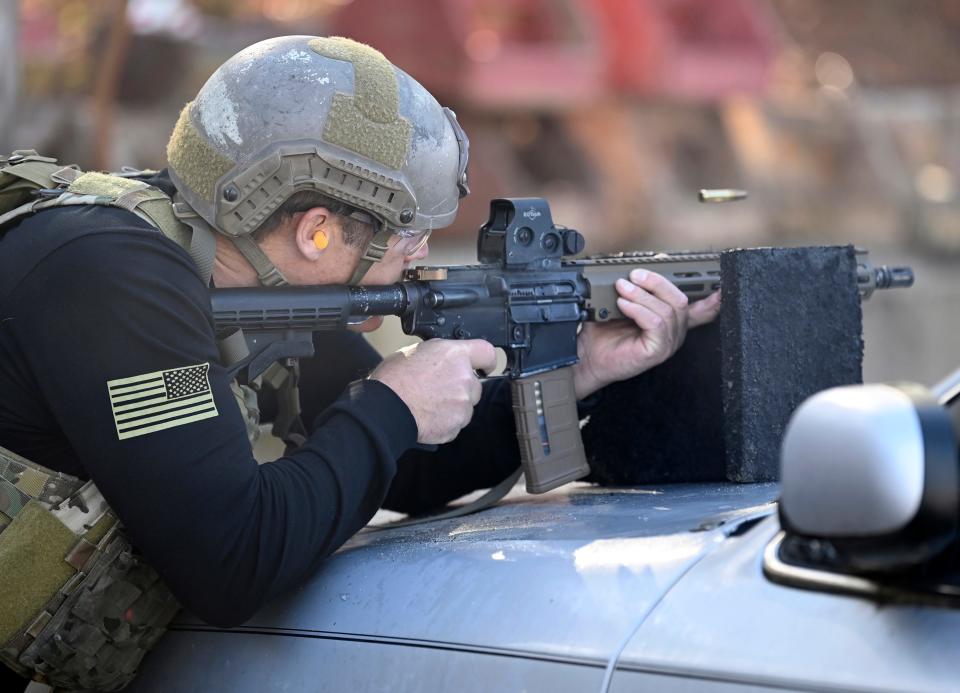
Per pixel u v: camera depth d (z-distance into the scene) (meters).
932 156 27.41
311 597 3.32
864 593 2.43
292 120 3.51
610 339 4.45
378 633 3.08
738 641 2.49
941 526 2.22
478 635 2.89
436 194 3.79
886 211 25.64
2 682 3.68
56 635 3.36
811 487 2.26
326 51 3.61
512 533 3.30
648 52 22.27
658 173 23.23
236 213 3.54
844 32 31.17
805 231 24.48
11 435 3.34
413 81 3.78
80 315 3.22
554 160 22.62
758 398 4.08
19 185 3.52
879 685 2.28
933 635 2.29
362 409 3.59
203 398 3.28
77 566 3.35
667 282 4.32
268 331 3.69
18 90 11.94
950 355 20.34
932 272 23.45
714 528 2.90
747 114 25.12
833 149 26.30
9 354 3.29
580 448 4.35
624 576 2.83
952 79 30.98
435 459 4.61
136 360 3.22
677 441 4.39
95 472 3.22
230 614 3.26
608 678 2.62
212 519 3.20
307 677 3.16
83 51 17.78
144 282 3.27
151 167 17.75
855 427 2.22
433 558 3.21
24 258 3.30
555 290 4.27
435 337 4.05
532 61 21.12
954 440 2.24
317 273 3.73
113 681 3.48
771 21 28.02
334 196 3.60
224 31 19.80
